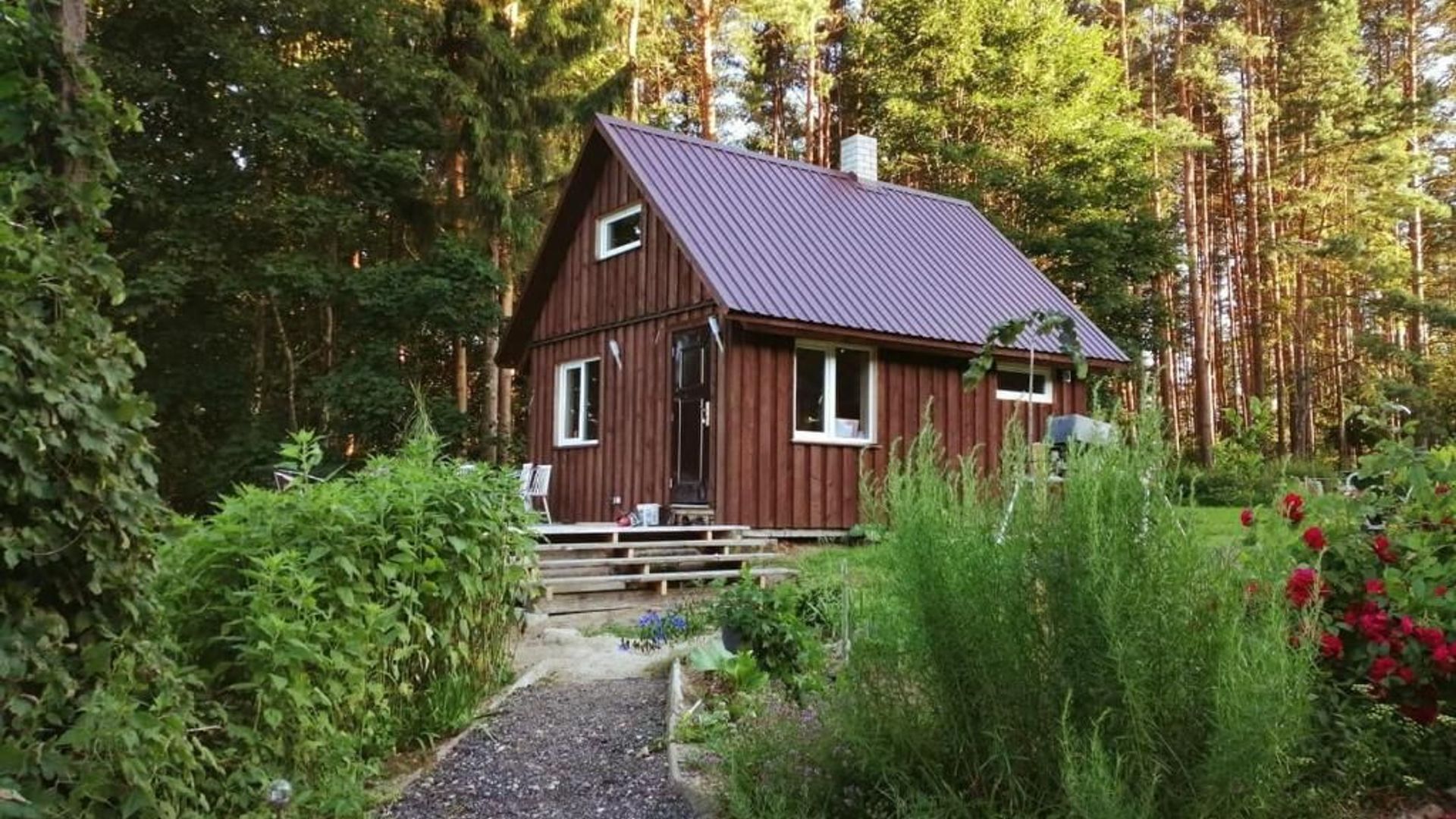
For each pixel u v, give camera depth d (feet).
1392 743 10.48
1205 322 92.27
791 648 14.43
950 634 8.43
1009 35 78.84
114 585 7.91
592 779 12.12
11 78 8.59
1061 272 72.18
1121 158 75.56
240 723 10.39
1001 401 41.39
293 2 53.31
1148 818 7.17
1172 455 8.70
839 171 48.93
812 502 36.42
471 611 14.62
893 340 36.45
